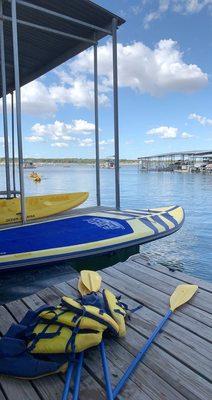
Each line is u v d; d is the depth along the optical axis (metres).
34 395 1.87
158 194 22.09
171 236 9.68
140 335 2.42
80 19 5.90
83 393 1.87
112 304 2.56
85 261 5.05
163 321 2.59
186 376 1.99
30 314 2.29
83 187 27.53
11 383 1.97
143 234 5.46
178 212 6.98
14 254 4.32
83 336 2.06
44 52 7.24
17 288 4.14
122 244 5.15
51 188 26.53
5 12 5.65
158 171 67.56
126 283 3.39
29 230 4.95
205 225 11.38
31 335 2.12
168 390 1.87
